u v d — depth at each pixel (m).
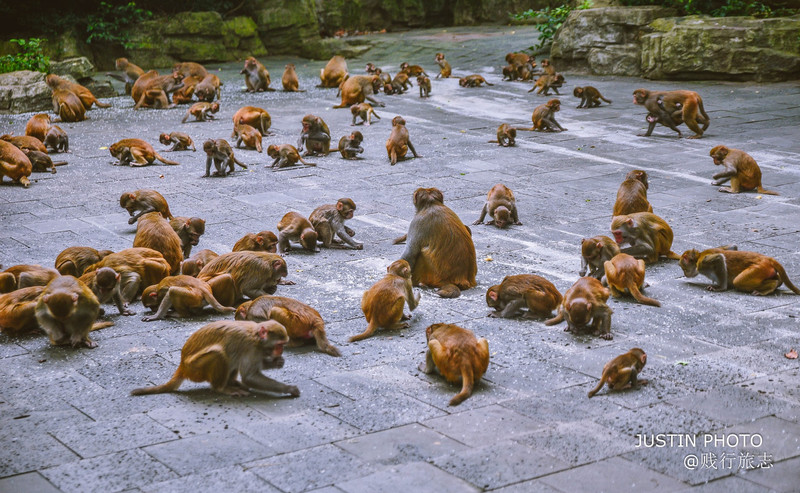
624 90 26.66
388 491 5.20
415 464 5.56
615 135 19.91
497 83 29.19
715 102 23.78
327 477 5.43
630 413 6.45
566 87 27.75
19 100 25.19
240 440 6.06
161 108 25.97
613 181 15.47
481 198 14.39
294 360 7.68
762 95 24.58
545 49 33.75
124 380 7.29
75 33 35.97
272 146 16.91
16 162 15.41
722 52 26.95
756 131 19.77
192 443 6.01
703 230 12.08
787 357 7.61
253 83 28.92
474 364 6.92
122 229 12.64
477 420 6.38
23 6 35.69
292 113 24.03
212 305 8.88
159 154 18.62
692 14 28.89
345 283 10.08
